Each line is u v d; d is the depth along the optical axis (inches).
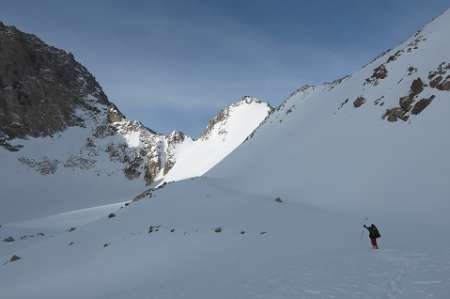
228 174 3981.3
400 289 700.0
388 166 2282.2
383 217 1849.2
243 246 1476.4
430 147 2210.9
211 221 1963.6
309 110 4111.7
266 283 868.0
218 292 854.5
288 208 2188.7
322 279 836.0
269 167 3292.3
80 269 1550.2
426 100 2546.8
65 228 4195.4
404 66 3041.3
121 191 7509.8
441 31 3070.9
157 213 2241.6
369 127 2765.7
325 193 2384.4
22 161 7470.5
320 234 1579.7
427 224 1642.5
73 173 7701.8
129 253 1610.5
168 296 889.5
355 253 1090.7
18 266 1750.7
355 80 3757.4
